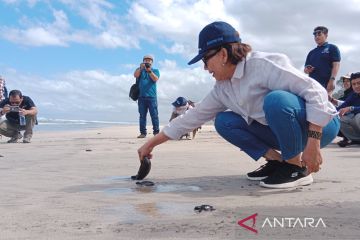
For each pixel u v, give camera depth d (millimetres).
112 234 1847
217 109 3195
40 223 2049
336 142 7242
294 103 2633
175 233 1842
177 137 3275
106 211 2287
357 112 6270
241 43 2748
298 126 2678
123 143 7820
